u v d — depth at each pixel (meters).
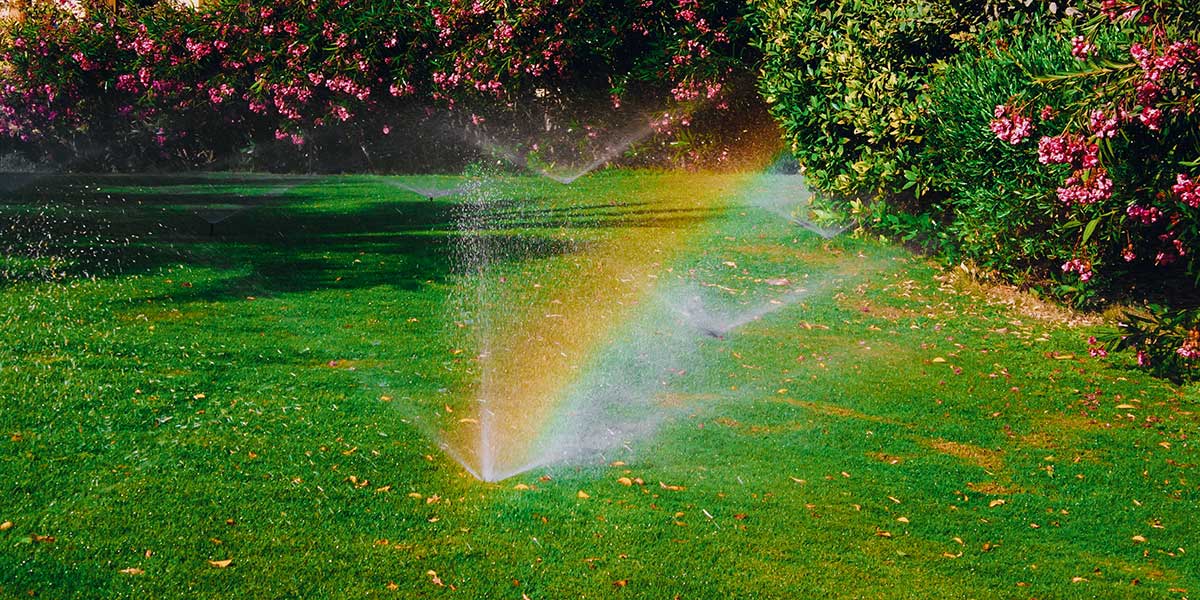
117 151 18.42
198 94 18.03
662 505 5.26
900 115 9.85
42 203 13.54
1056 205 8.04
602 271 9.97
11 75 18.02
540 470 5.62
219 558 4.56
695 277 9.84
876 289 9.55
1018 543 5.02
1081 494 5.58
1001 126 6.94
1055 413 6.74
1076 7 8.59
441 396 6.64
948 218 10.44
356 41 17.36
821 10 11.15
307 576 4.45
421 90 17.66
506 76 17.17
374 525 4.92
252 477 5.33
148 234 11.29
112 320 7.89
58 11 18.48
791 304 9.07
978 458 6.01
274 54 17.62
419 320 8.27
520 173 17.39
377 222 12.36
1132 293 8.86
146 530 4.75
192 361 7.02
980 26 9.68
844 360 7.67
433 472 5.53
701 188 15.02
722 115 16.67
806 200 13.39
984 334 8.34
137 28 18.14
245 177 17.14
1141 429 6.50
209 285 9.09
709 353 7.75
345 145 18.05
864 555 4.84
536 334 8.02
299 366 7.06
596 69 17.27
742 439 6.16
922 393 7.03
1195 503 5.52
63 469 5.30
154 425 5.91
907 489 5.56
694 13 16.42
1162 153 7.01
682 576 4.57
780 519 5.16
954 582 4.62
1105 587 4.64
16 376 6.53
